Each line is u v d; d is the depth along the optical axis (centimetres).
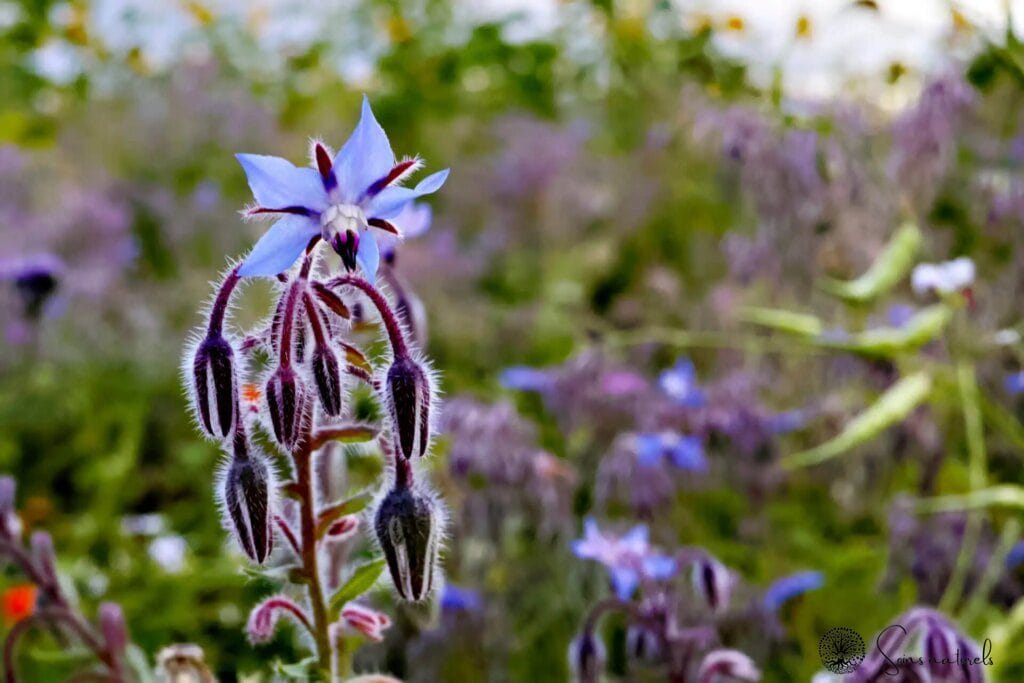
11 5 121
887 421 47
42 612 38
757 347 62
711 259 90
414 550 34
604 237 99
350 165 33
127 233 101
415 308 40
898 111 63
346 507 35
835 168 58
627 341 62
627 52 105
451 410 48
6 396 75
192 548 64
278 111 126
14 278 79
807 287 62
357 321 40
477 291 98
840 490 59
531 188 110
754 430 56
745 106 61
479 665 47
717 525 60
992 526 50
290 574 35
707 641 45
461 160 119
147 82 122
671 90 98
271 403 33
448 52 125
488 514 48
